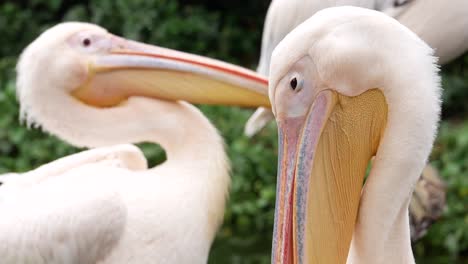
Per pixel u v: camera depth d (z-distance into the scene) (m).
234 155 11.00
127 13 14.70
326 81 2.95
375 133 2.98
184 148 5.08
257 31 15.19
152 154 10.88
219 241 9.76
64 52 5.29
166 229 4.70
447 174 9.84
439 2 5.08
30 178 4.89
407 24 5.20
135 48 5.31
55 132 5.34
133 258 4.65
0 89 12.88
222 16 15.59
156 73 5.23
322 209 3.04
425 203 5.68
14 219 4.68
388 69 2.90
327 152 3.01
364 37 2.90
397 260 3.04
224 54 14.82
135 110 5.25
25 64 5.34
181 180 4.91
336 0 5.62
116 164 4.96
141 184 4.78
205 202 4.94
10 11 15.18
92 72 5.28
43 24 15.52
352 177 3.04
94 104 5.34
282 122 3.04
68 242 4.62
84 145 5.34
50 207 4.67
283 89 3.01
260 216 10.12
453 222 9.15
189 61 5.20
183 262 4.77
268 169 10.82
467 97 12.59
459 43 5.16
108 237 4.64
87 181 4.77
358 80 2.92
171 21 14.73
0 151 11.63
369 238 3.03
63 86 5.28
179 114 5.19
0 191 4.86
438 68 2.99
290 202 3.03
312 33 2.95
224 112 12.21
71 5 16.02
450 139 10.78
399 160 2.94
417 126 2.90
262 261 9.15
